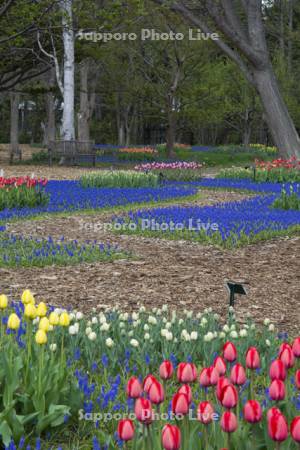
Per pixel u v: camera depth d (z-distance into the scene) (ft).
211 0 89.81
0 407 13.46
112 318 20.25
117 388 15.15
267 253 37.68
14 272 30.83
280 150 94.73
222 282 29.66
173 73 144.36
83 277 30.04
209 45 138.00
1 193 55.11
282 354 10.83
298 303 26.05
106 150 168.04
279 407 11.63
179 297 26.63
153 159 149.18
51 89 130.21
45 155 138.51
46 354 14.93
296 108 182.60
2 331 14.94
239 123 223.71
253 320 23.15
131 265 33.22
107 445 12.06
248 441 10.53
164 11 99.50
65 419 13.38
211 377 10.28
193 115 146.10
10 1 103.24
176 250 38.19
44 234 43.39
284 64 188.34
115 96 169.07
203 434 10.68
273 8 239.91
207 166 143.02
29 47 120.37
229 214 52.11
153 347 17.61
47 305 24.53
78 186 75.82
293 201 58.23
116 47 140.46
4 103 262.47
